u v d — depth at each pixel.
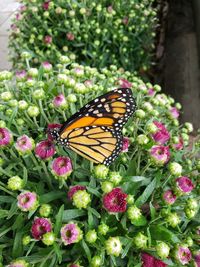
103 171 0.13
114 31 0.32
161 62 0.45
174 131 0.20
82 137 0.13
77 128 0.13
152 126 0.15
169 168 0.14
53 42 0.32
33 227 0.12
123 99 0.13
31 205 0.12
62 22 0.31
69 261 0.13
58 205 0.14
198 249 0.14
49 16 0.32
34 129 0.16
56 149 0.14
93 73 0.21
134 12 0.35
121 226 0.13
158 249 0.12
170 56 0.45
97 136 0.13
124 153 0.15
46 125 0.17
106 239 0.13
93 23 0.31
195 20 0.51
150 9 0.38
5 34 0.57
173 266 0.13
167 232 0.13
